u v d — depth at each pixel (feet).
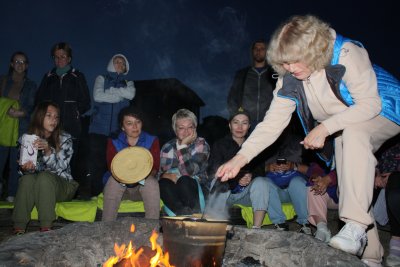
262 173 15.60
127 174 13.12
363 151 7.92
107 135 18.04
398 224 11.23
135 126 14.79
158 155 15.07
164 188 14.03
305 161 15.66
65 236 8.64
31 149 14.11
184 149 14.97
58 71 18.49
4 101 17.52
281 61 7.95
